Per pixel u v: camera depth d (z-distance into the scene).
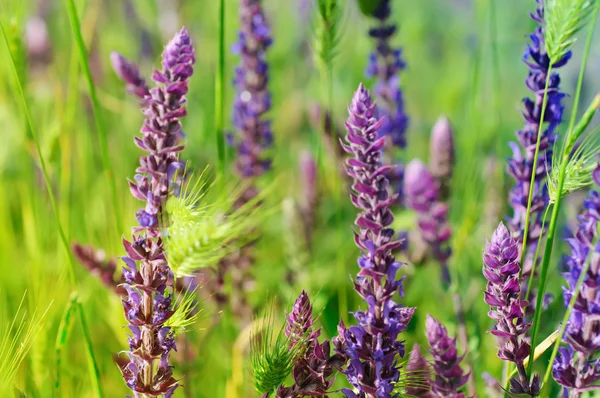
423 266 0.80
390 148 0.84
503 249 0.59
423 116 1.37
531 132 0.66
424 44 1.58
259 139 0.83
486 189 0.89
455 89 1.32
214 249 0.57
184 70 0.57
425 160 1.22
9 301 0.82
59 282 0.75
